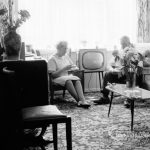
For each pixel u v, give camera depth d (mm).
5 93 1816
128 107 4105
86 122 3410
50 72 4355
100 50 5184
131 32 5879
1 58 2770
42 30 5484
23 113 2137
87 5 5688
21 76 2363
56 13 5523
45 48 5516
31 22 5406
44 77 2441
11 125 1870
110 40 5855
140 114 3715
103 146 2602
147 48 4895
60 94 5348
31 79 2400
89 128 3166
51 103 4367
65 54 4797
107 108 4121
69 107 4242
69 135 2090
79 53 5098
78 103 4242
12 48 2436
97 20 5781
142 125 3232
